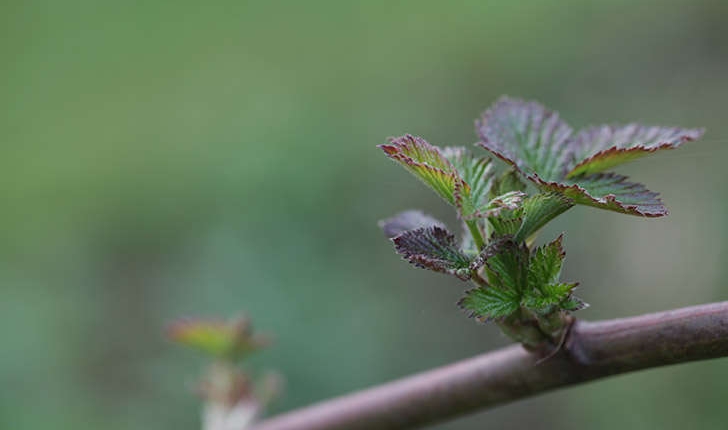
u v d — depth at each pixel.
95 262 0.96
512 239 0.27
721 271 0.76
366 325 0.83
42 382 0.83
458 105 1.03
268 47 1.18
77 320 0.89
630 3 1.02
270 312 0.84
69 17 1.35
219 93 1.16
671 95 0.94
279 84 1.12
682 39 0.97
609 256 0.84
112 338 0.89
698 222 0.79
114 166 1.07
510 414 0.83
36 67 1.30
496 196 0.28
